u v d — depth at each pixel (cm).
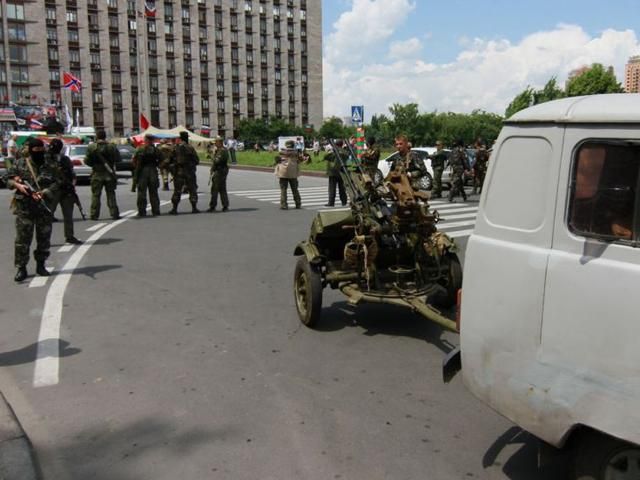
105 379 473
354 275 586
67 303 689
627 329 252
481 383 320
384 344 547
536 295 287
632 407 252
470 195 1956
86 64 9175
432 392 444
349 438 377
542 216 287
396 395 439
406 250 585
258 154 5862
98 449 369
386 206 567
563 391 278
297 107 11319
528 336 292
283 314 641
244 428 391
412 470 340
